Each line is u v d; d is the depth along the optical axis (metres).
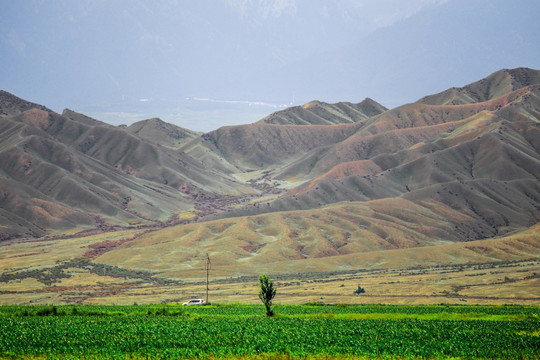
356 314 91.44
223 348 59.69
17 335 65.00
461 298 138.38
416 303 131.62
